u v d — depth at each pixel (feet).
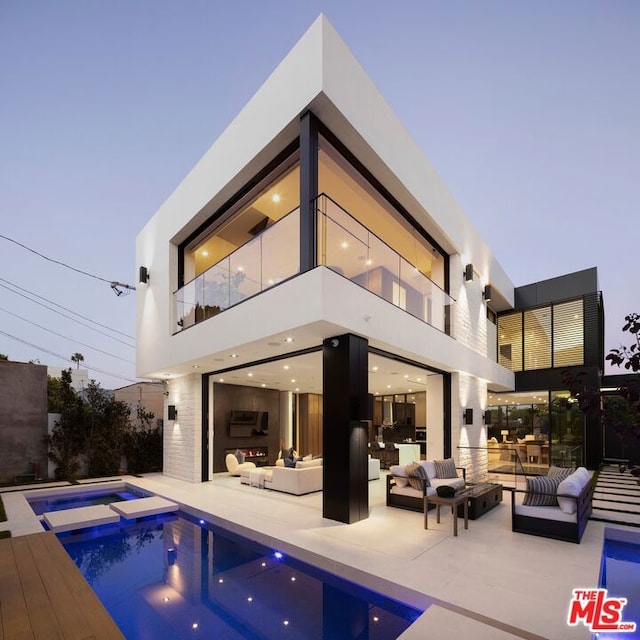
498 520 20.35
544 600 11.57
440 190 29.66
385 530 18.30
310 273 17.67
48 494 29.94
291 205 27.37
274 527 18.84
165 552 17.78
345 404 19.71
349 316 18.84
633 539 18.33
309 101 18.01
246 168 22.43
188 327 28.02
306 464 28.04
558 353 43.70
